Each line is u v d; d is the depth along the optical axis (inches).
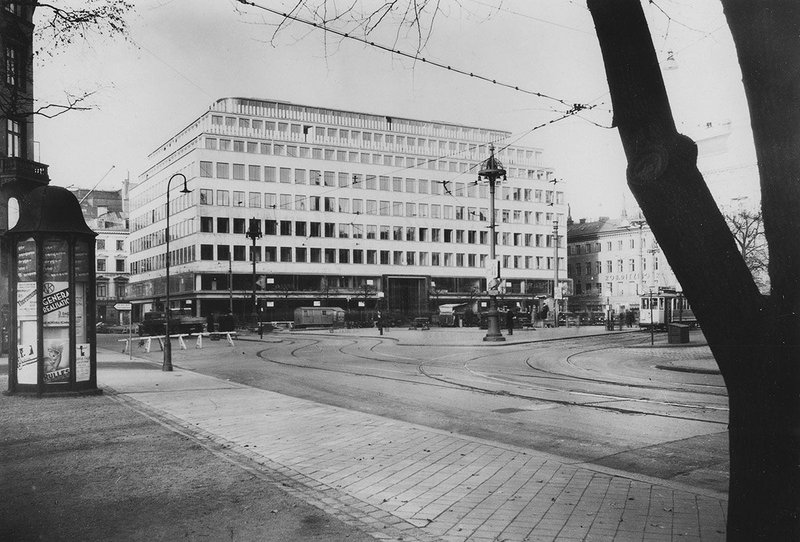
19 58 405.7
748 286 119.3
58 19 375.6
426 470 258.8
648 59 121.9
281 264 2893.7
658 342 1258.0
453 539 179.2
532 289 3518.7
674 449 311.6
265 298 2837.1
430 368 756.0
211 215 2775.6
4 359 948.0
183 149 2952.8
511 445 308.7
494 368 750.5
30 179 1084.5
